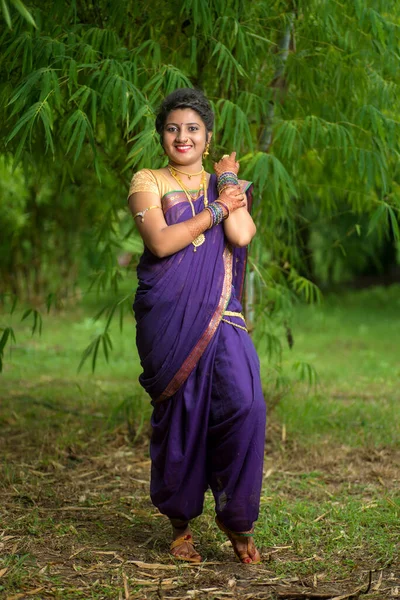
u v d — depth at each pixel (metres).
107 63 4.21
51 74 4.06
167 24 4.97
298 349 11.04
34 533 3.91
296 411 6.53
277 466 5.32
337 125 4.83
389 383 8.50
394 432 6.18
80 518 4.21
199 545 3.86
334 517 4.26
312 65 5.22
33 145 5.32
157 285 3.40
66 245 13.80
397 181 6.26
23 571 3.42
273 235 6.04
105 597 3.22
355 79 5.17
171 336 3.41
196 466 3.50
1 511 4.21
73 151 5.41
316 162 5.95
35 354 10.24
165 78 4.44
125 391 7.66
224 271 3.47
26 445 5.66
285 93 5.34
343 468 5.29
